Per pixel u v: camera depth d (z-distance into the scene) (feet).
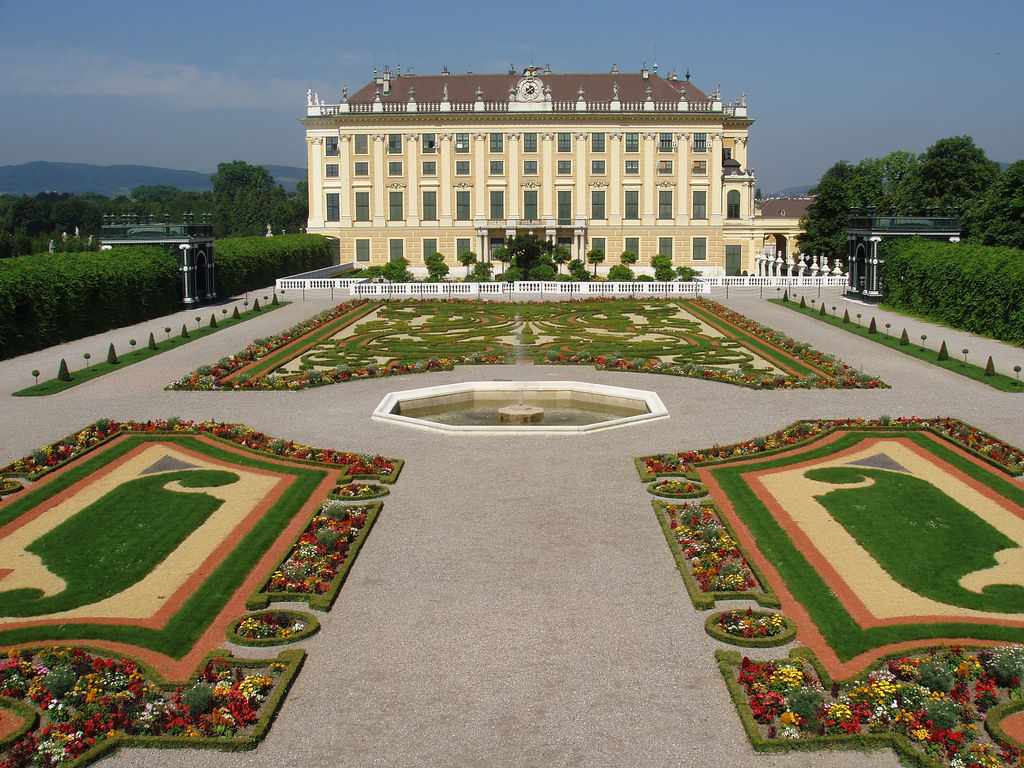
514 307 317.63
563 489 126.00
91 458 140.36
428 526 112.88
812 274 440.45
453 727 71.87
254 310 303.68
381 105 457.27
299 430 157.99
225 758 68.80
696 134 458.91
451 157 460.55
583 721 72.49
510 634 86.02
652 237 465.88
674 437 152.05
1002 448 139.54
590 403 186.09
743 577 95.35
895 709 72.59
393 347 238.68
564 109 457.27
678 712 73.77
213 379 195.00
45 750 68.90
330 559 101.60
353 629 87.51
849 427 154.30
